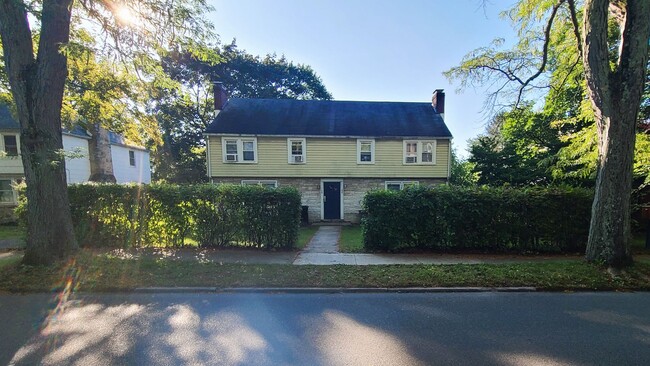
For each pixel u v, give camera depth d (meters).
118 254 7.86
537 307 4.61
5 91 9.17
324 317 4.26
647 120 10.41
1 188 16.94
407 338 3.65
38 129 6.40
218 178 17.41
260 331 3.85
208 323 4.07
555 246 8.40
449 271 6.20
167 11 7.66
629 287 5.38
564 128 14.90
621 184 6.22
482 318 4.22
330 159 17.58
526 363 3.10
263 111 19.17
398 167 17.75
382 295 5.16
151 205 8.91
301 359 3.21
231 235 8.75
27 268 6.15
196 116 27.89
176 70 26.86
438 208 8.41
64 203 6.79
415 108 20.20
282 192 8.67
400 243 8.46
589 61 6.38
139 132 11.63
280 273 6.12
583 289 5.37
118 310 4.52
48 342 3.57
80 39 8.56
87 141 19.58
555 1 7.85
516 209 8.33
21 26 6.32
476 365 3.07
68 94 9.98
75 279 5.66
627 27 6.05
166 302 4.84
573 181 13.02
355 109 19.86
